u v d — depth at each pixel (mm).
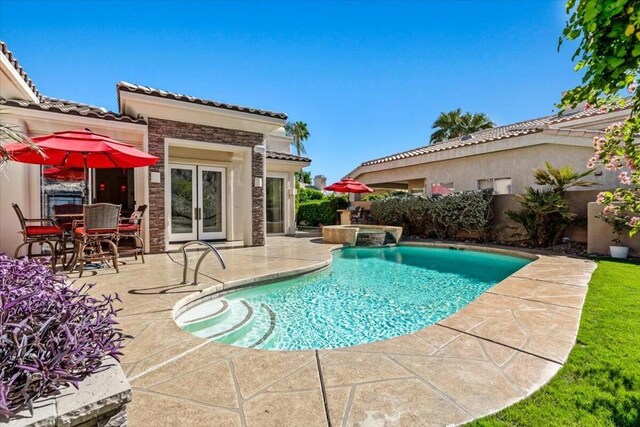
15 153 6566
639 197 3551
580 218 11828
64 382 1810
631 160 3191
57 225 7723
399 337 4188
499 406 2734
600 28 2195
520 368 3354
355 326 5797
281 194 17922
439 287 8320
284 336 5348
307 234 18281
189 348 3855
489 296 5930
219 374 3283
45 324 1860
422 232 16922
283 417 2621
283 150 20266
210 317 5617
